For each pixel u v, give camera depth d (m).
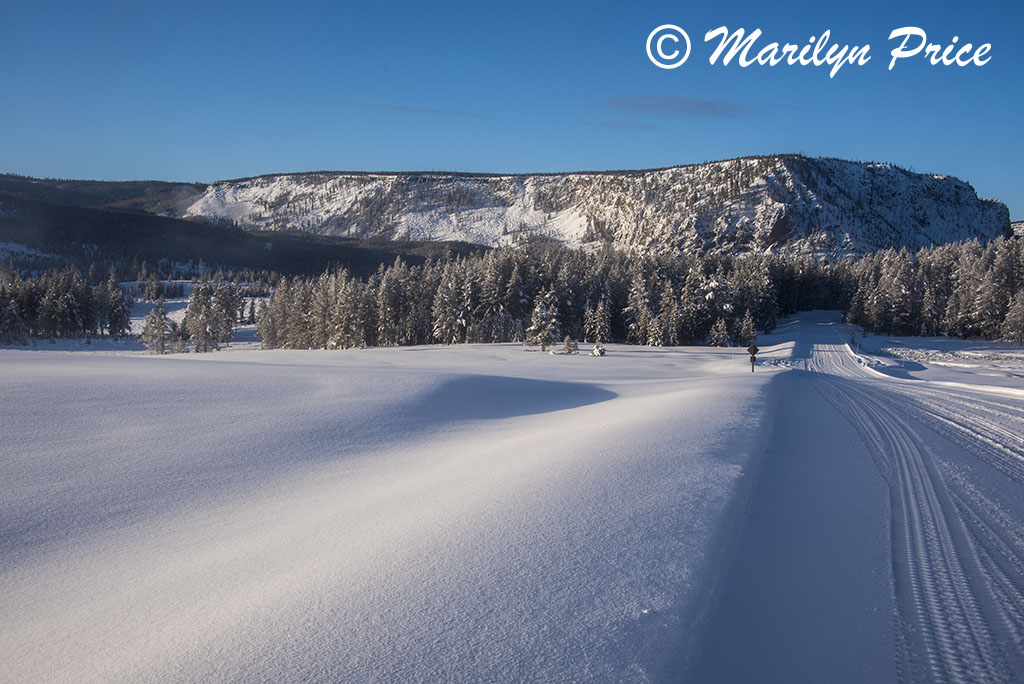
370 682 3.11
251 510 6.63
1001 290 70.44
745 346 66.38
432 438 11.36
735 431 10.41
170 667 3.33
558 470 7.50
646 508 5.89
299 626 3.72
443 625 3.69
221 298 85.25
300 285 78.81
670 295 67.81
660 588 4.21
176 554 5.28
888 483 7.57
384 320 70.94
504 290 71.75
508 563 4.62
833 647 3.65
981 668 3.44
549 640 3.52
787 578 4.62
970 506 6.60
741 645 3.62
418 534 5.32
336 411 13.01
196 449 9.21
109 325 96.00
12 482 7.21
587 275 77.69
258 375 18.45
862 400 17.67
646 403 16.20
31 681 3.30
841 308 127.81
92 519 6.25
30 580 4.81
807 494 6.98
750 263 99.38
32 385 13.12
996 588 4.50
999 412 14.88
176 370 18.78
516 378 23.80
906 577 4.68
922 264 89.56
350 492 7.29
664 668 3.29
